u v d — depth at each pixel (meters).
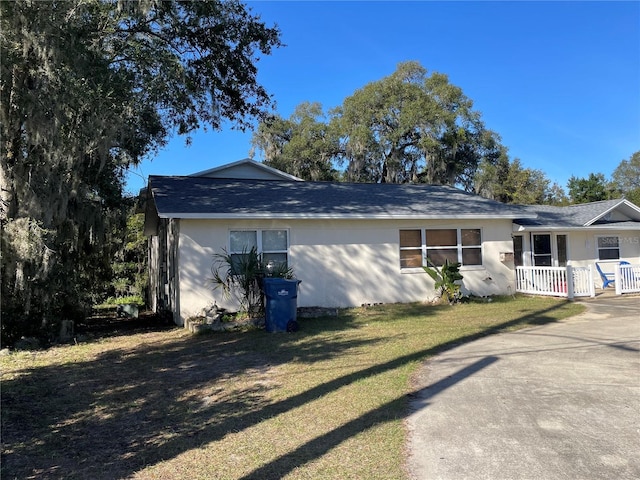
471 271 15.16
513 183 40.44
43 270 8.16
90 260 13.62
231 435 4.58
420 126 35.19
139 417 5.19
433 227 14.73
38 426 4.96
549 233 18.20
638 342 8.12
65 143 8.91
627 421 4.63
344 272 13.59
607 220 19.33
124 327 12.52
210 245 12.12
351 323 11.02
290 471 3.78
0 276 8.01
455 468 3.75
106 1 9.56
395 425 4.67
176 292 12.42
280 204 13.29
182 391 6.11
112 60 10.63
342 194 15.70
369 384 6.07
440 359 7.33
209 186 14.59
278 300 10.23
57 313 11.36
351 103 38.03
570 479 3.53
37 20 7.36
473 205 15.78
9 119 8.29
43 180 8.89
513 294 15.57
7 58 7.43
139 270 20.70
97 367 7.54
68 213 11.03
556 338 8.66
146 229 16.80
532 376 6.25
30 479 3.78
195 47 12.72
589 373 6.31
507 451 4.04
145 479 3.75
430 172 35.16
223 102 13.88
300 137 39.69
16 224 7.82
